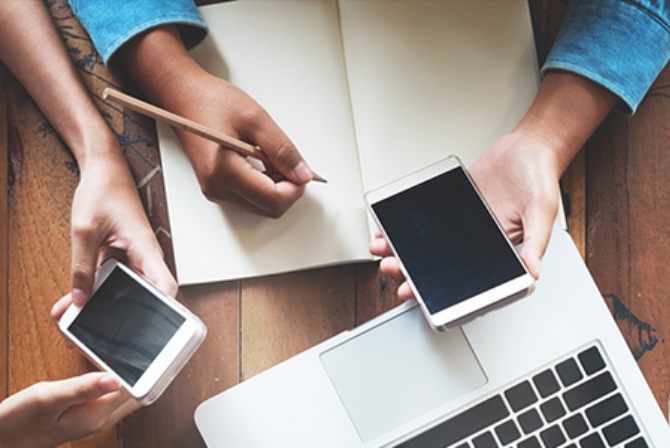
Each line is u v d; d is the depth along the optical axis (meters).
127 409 0.76
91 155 0.79
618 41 0.76
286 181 0.77
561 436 0.73
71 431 0.73
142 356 0.68
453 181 0.72
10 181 0.83
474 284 0.69
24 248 0.82
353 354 0.75
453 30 0.81
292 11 0.83
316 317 0.80
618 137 0.81
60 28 0.84
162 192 0.81
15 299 0.81
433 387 0.74
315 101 0.81
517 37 0.81
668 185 0.80
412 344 0.75
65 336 0.71
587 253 0.80
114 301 0.70
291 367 0.75
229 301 0.80
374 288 0.80
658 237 0.79
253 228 0.79
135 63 0.79
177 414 0.79
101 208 0.76
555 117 0.76
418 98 0.80
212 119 0.76
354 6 0.82
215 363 0.80
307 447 0.74
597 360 0.74
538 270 0.69
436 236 0.71
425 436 0.73
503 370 0.74
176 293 0.76
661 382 0.78
